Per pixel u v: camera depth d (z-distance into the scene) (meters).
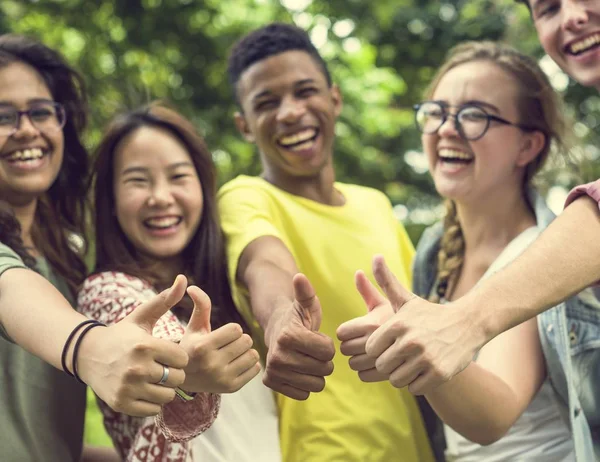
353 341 2.62
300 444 3.40
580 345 3.10
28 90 3.29
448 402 2.77
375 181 9.85
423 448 3.54
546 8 3.43
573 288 2.46
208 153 3.48
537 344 3.16
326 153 3.81
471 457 3.32
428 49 10.62
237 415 3.22
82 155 3.56
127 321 2.39
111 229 3.40
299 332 2.74
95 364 2.36
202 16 8.60
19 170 3.26
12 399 3.01
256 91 3.75
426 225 9.80
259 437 3.22
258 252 3.32
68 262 3.54
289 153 3.72
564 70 3.45
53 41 8.51
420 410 3.61
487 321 2.39
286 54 3.75
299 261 3.61
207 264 3.40
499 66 3.56
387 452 3.41
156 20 8.59
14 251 3.19
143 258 3.41
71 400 3.19
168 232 3.35
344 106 8.77
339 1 9.45
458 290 3.61
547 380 3.19
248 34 3.88
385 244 3.79
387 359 2.38
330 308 3.57
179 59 8.73
